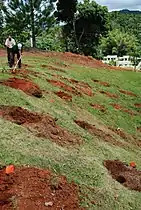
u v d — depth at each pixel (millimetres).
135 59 57250
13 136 10094
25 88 14906
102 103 20094
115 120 18172
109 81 26531
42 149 10031
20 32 44312
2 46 40156
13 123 11102
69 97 17703
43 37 52031
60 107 15141
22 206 7355
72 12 52531
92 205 8234
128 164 11789
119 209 8672
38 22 43625
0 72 17125
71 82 21750
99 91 22688
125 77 30156
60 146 10945
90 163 10438
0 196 7547
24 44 46094
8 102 12711
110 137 14250
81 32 56031
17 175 8266
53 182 8297
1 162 8617
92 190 8883
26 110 12539
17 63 19562
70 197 8086
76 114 15359
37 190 7898
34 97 14680
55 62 29188
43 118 12406
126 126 17953
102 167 10617
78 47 55906
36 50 35844
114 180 10195
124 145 14180
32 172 8477
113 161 11500
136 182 10508
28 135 10586
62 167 9406
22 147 9648
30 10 42875
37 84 17125
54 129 11961
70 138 11953
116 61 62312
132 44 86625
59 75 22672
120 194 9398
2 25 44281
